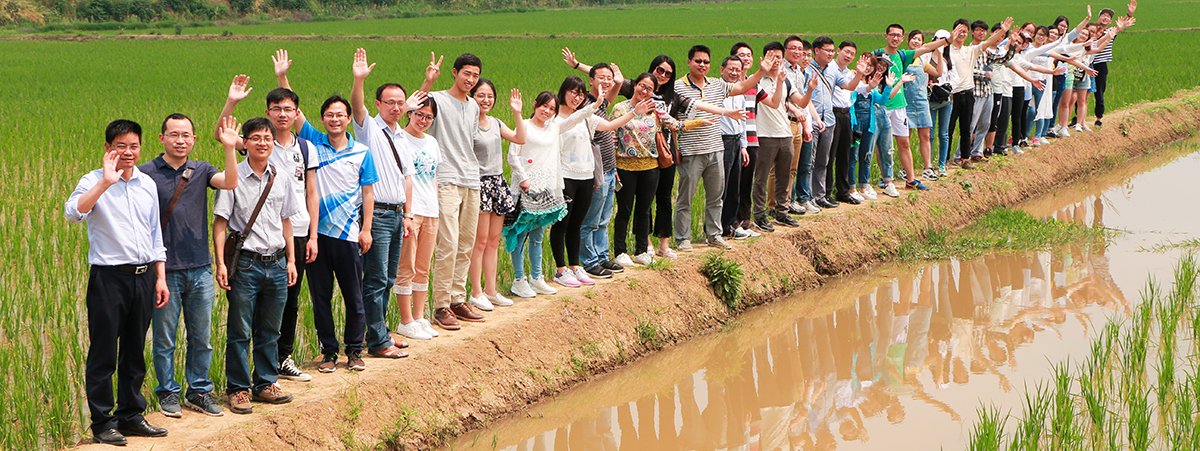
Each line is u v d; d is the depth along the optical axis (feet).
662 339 26.55
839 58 35.40
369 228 19.89
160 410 18.17
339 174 19.49
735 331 28.27
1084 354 24.64
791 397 23.57
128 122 15.88
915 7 286.87
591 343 24.62
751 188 32.81
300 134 19.79
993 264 34.45
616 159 28.02
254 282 17.94
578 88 24.49
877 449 19.93
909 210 37.83
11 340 21.47
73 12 230.07
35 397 18.03
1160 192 45.44
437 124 21.98
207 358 18.08
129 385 16.74
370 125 20.33
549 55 125.39
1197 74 77.30
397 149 20.48
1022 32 45.29
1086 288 30.71
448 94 22.12
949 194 40.40
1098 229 37.60
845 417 21.93
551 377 22.99
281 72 19.99
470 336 22.61
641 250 28.89
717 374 25.27
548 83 82.02
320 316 20.24
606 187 26.96
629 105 26.68
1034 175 45.88
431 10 289.53
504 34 186.91
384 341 21.17
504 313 24.41
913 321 28.78
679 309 27.71
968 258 35.24
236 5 256.73
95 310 16.10
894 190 38.78
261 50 143.23
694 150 29.53
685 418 22.59
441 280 22.85
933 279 33.06
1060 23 51.16
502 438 20.70
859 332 28.09
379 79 92.94
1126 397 20.40
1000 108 45.52
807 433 21.17
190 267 17.26
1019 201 43.98
